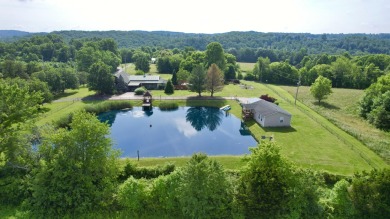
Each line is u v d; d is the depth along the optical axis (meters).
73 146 24.92
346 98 76.62
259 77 111.00
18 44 158.75
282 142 44.16
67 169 24.22
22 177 26.97
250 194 22.47
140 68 129.50
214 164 23.28
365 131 49.16
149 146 46.56
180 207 23.83
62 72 81.06
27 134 28.53
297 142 43.94
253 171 22.59
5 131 26.89
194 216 22.55
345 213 23.88
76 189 24.02
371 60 127.31
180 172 24.31
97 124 25.86
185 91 86.06
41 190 23.84
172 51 181.62
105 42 152.12
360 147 41.38
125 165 29.78
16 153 27.16
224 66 107.75
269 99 67.38
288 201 22.56
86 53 109.19
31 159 27.47
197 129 55.62
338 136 45.84
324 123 53.28
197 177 22.31
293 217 22.47
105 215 24.08
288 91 87.88
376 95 59.97
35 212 23.77
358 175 24.86
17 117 26.89
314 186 23.08
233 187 23.75
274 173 22.12
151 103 70.44
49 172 24.38
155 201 24.69
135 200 24.12
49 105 65.00
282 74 108.38
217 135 52.22
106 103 66.31
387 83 66.25
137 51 172.62
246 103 60.94
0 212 24.48
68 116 52.44
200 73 75.75
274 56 183.50
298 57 178.62
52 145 25.98
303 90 90.19
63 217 23.64
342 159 37.28
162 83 90.31
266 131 49.97
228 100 74.00
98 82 77.62
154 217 23.97
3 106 26.44
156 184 24.48
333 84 103.50
